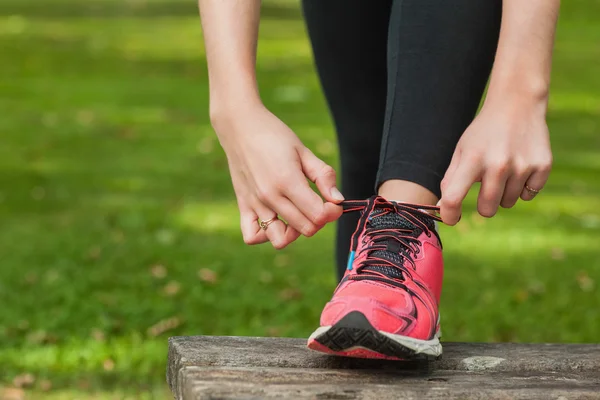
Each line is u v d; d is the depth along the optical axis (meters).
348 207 1.74
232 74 1.69
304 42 15.92
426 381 1.59
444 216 1.57
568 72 13.24
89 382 3.34
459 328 3.97
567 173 7.25
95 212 5.94
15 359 3.58
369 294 1.58
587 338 3.87
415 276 1.66
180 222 5.73
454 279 4.72
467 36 1.70
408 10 1.74
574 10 21.22
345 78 2.20
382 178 1.72
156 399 3.14
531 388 1.56
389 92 1.75
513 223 5.87
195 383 1.51
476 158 1.55
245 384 1.50
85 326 3.95
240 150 1.65
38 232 5.45
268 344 1.83
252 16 1.75
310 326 3.98
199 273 4.67
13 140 8.15
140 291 4.44
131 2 22.73
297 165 1.60
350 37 2.14
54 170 7.12
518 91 1.59
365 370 1.66
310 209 1.58
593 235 5.63
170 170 7.16
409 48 1.72
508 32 1.63
